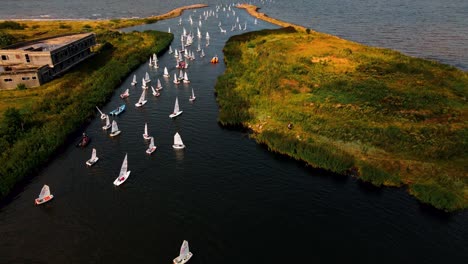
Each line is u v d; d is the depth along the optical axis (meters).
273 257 49.22
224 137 80.19
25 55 108.69
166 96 104.12
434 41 162.00
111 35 166.25
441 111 82.44
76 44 124.00
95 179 66.12
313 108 86.56
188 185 64.12
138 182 65.06
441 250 49.69
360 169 65.19
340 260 48.56
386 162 66.12
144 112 93.69
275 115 85.31
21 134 75.81
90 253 50.16
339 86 97.19
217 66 131.12
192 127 85.06
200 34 175.38
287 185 63.75
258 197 60.84
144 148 76.31
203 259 48.91
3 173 63.56
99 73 117.12
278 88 98.38
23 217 56.94
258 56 129.75
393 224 54.44
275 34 164.88
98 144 78.12
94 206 59.22
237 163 70.44
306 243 51.47
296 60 119.62
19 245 51.66
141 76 122.06
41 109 87.94
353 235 52.66
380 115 81.19
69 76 112.00
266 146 76.19
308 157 69.44
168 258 49.31
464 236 51.91
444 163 65.44
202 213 57.44
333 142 73.44
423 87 96.56
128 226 54.97
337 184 63.59
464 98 90.00
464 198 57.62
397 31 184.75
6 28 184.62
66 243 51.91
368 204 58.56
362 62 117.19
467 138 71.31
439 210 56.69
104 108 96.50
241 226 54.78
